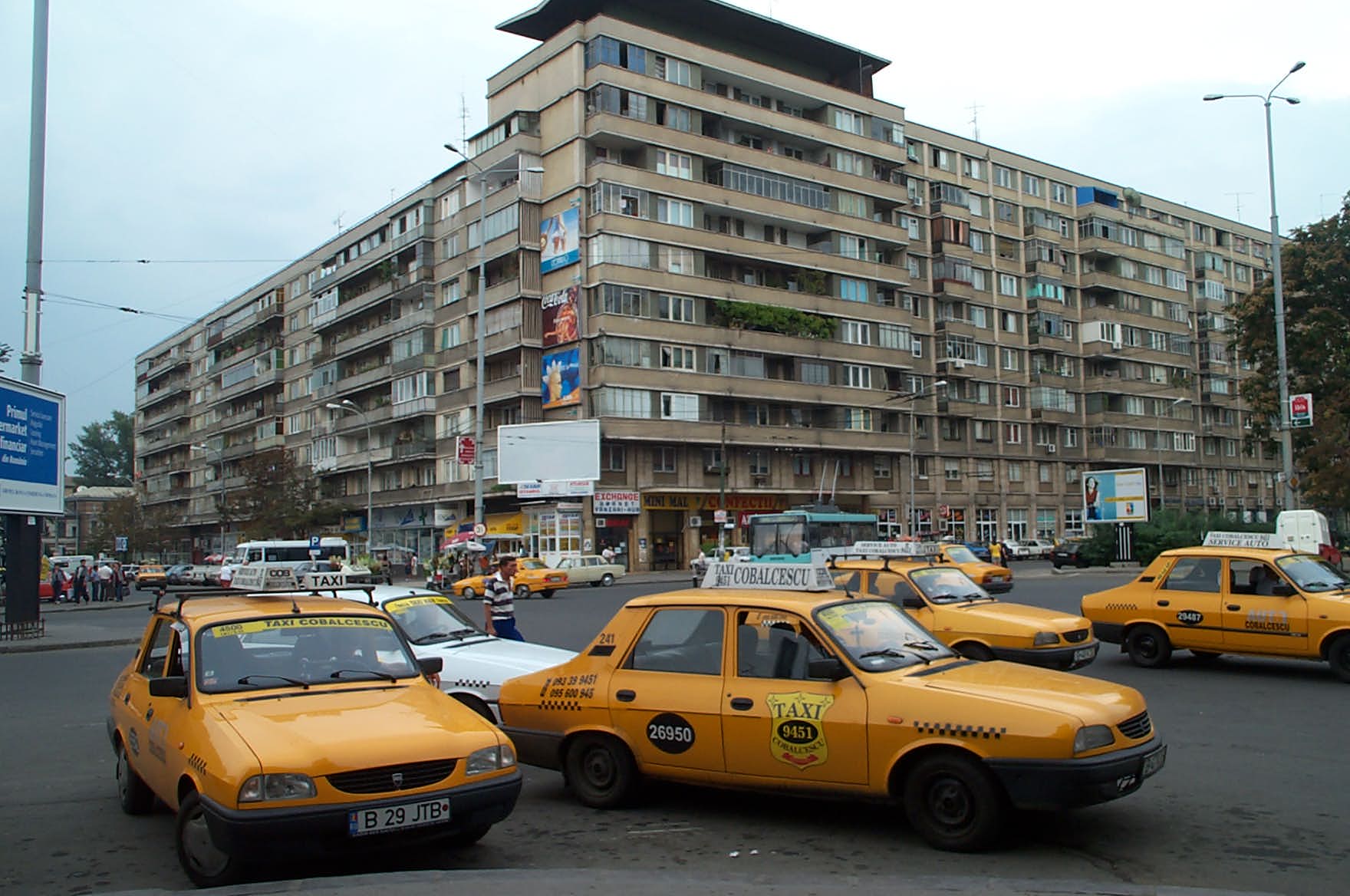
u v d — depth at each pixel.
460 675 9.20
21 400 21.97
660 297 49.28
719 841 6.52
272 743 5.60
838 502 58.16
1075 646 11.76
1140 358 73.38
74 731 11.23
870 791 6.36
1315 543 28.98
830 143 56.44
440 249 57.31
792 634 6.87
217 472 90.00
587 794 7.41
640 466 50.25
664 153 50.12
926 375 62.28
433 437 57.53
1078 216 72.44
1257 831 6.50
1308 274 36.91
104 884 5.96
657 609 7.48
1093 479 45.31
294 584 7.86
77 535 117.06
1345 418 37.00
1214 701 11.40
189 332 97.62
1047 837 6.42
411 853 6.36
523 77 52.34
